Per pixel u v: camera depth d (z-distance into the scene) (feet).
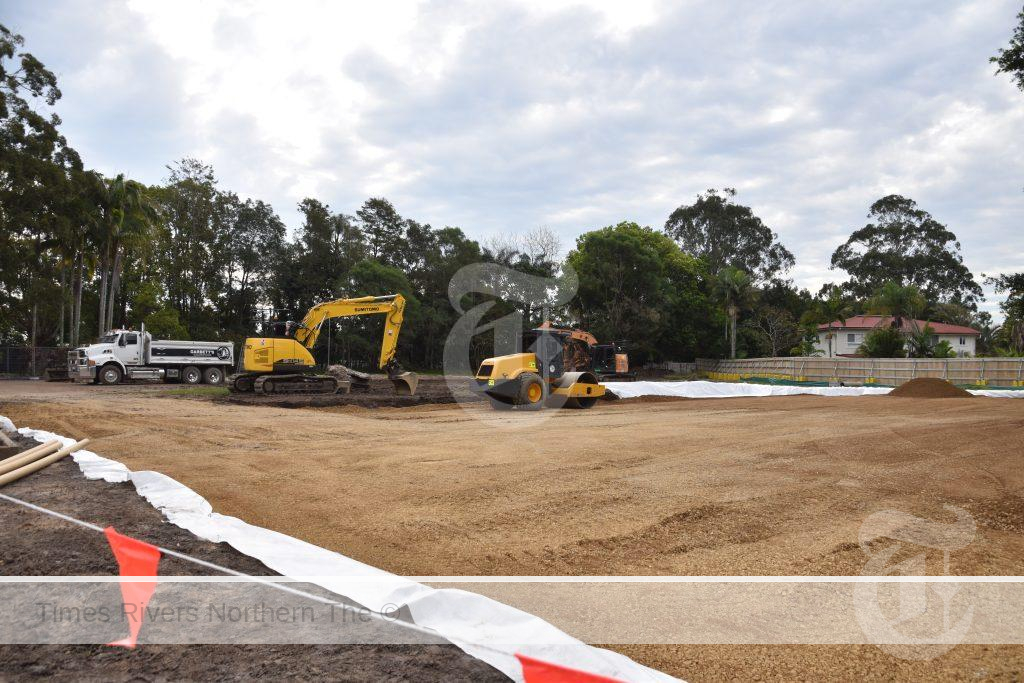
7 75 109.50
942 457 26.84
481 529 17.52
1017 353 130.41
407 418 46.34
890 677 9.81
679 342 197.77
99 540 15.05
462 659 9.55
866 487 21.81
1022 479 23.02
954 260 262.67
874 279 268.82
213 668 9.29
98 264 129.29
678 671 9.87
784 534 17.07
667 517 18.38
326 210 189.98
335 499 20.58
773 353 206.39
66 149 116.78
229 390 76.84
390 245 193.67
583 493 21.13
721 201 281.95
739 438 32.24
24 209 108.68
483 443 31.53
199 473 24.26
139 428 37.73
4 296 114.32
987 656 10.56
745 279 196.75
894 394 73.67
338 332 163.32
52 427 38.27
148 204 127.13
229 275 186.50
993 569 14.64
